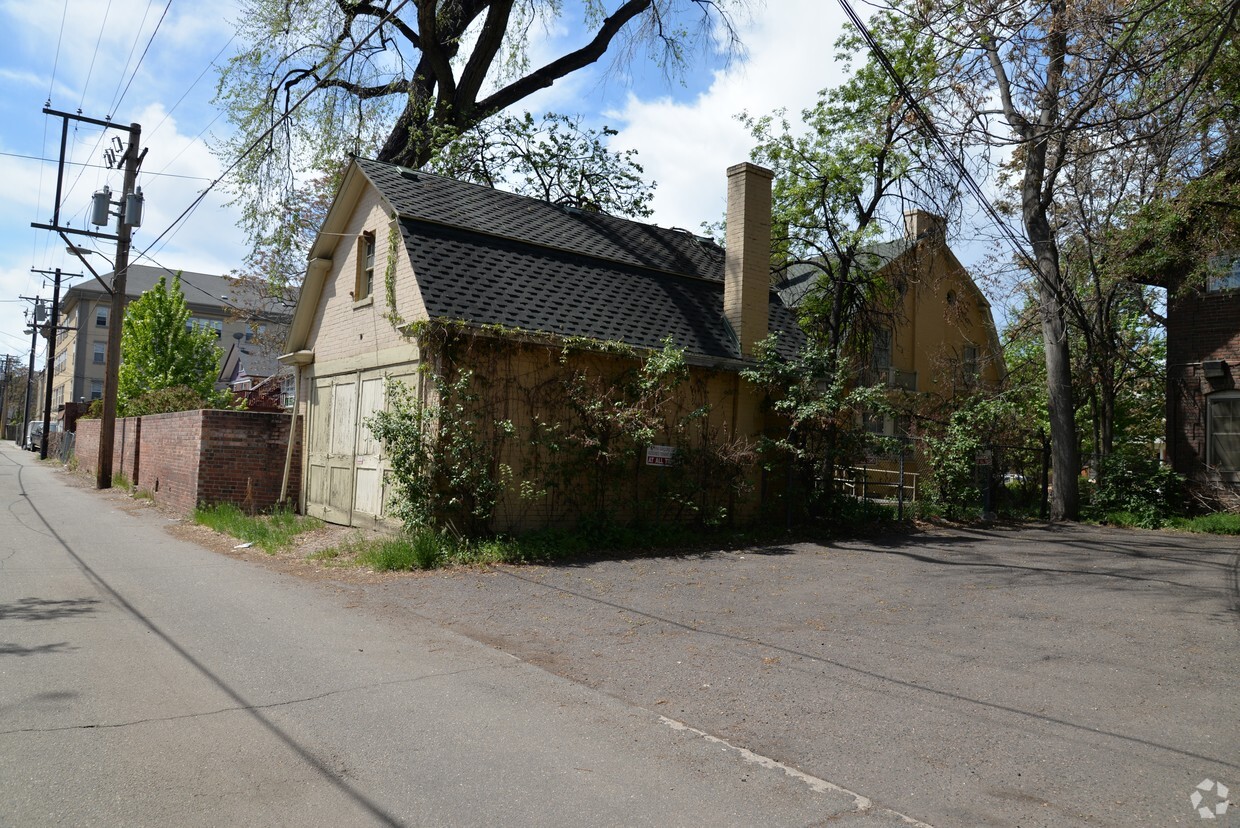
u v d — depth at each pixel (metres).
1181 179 13.88
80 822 3.67
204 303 70.19
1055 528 16.25
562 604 8.70
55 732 4.74
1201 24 8.62
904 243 20.11
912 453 17.98
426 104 21.36
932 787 4.29
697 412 13.91
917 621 7.96
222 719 5.05
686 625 7.81
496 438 12.27
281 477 17.03
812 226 20.83
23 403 97.62
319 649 6.77
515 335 12.19
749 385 15.41
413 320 12.48
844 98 20.75
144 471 22.09
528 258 14.05
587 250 15.10
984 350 28.58
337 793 4.07
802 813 3.98
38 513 16.80
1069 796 4.18
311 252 16.08
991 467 17.88
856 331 20.91
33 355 63.12
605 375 13.55
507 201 15.52
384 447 12.85
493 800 4.04
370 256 14.83
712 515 14.13
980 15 9.73
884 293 21.45
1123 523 17.14
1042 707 5.53
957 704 5.59
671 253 16.92
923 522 16.30
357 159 14.34
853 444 15.20
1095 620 7.96
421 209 13.51
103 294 67.06
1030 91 10.10
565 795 4.12
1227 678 6.12
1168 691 5.84
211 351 35.91
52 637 6.87
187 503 16.94
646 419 13.03
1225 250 16.91
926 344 27.34
